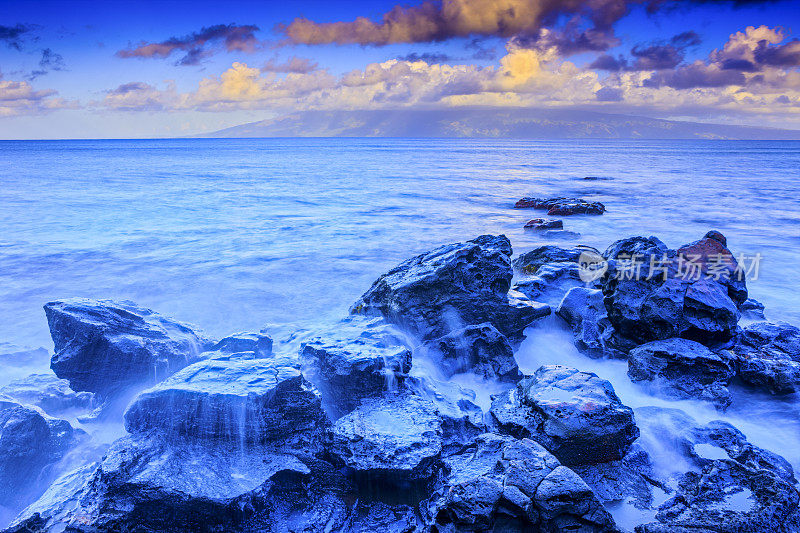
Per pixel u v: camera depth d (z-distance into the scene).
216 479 5.39
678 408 8.06
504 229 29.22
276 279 17.89
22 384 8.70
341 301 15.44
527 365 9.67
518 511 5.02
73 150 178.00
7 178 61.69
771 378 8.52
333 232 27.50
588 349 9.93
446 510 5.04
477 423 7.00
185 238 25.42
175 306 15.01
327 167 88.44
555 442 6.24
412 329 9.39
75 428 7.44
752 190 51.50
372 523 5.50
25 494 6.48
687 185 57.44
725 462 6.17
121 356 7.84
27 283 17.44
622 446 6.36
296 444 6.11
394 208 37.72
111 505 5.23
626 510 5.67
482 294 9.71
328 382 7.24
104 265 19.83
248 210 35.78
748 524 5.14
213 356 7.50
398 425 6.38
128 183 56.19
